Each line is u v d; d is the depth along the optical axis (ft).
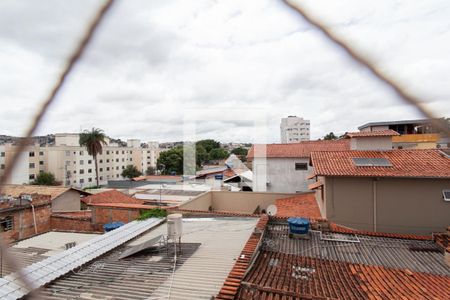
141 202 51.90
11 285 11.51
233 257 16.46
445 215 29.37
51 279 13.42
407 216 30.22
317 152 38.52
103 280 13.70
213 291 12.52
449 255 19.24
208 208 46.47
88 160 157.28
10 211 35.94
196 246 18.21
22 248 22.97
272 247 21.15
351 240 23.18
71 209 63.57
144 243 17.83
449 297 14.39
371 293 14.67
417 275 17.33
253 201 46.98
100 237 20.01
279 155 59.11
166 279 13.70
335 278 16.56
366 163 32.94
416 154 34.12
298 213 37.52
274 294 12.80
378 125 53.72
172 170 149.48
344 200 31.68
